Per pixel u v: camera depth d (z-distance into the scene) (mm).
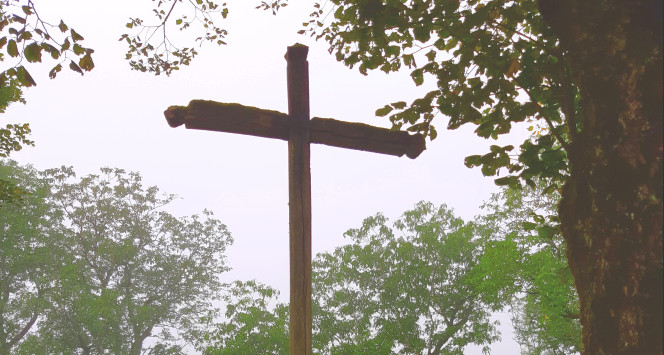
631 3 2816
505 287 25109
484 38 5055
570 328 22969
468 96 5145
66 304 36250
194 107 5133
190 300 44969
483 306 33625
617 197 2840
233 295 32344
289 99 5414
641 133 2715
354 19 6047
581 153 3291
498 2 5266
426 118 5430
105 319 36406
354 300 34594
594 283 3018
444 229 36781
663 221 2625
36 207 38719
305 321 4863
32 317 37969
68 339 36844
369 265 34844
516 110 5031
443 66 5188
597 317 2938
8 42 4840
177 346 41375
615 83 2869
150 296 43656
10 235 37250
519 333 39312
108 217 43312
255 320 30625
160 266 44469
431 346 33406
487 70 4996
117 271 43312
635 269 2721
